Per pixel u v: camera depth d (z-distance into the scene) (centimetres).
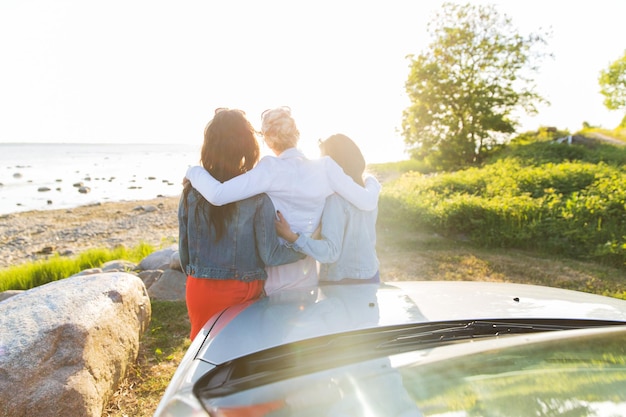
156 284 623
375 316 197
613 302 240
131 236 1705
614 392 119
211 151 248
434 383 128
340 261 281
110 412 329
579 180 1352
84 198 2877
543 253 894
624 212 926
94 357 314
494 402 116
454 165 2784
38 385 276
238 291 247
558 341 152
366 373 139
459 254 877
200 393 147
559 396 117
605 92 5459
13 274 823
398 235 1068
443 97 2728
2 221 2048
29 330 295
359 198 270
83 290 354
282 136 255
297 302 220
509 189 1281
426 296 229
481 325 196
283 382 141
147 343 455
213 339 185
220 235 242
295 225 257
